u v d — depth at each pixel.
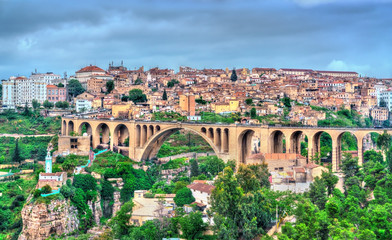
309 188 182.38
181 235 159.50
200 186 190.38
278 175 196.00
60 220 189.38
